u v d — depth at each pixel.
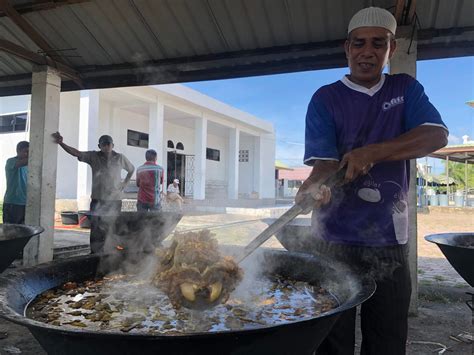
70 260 1.85
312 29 4.07
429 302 3.89
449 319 3.39
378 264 1.73
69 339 1.03
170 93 12.94
